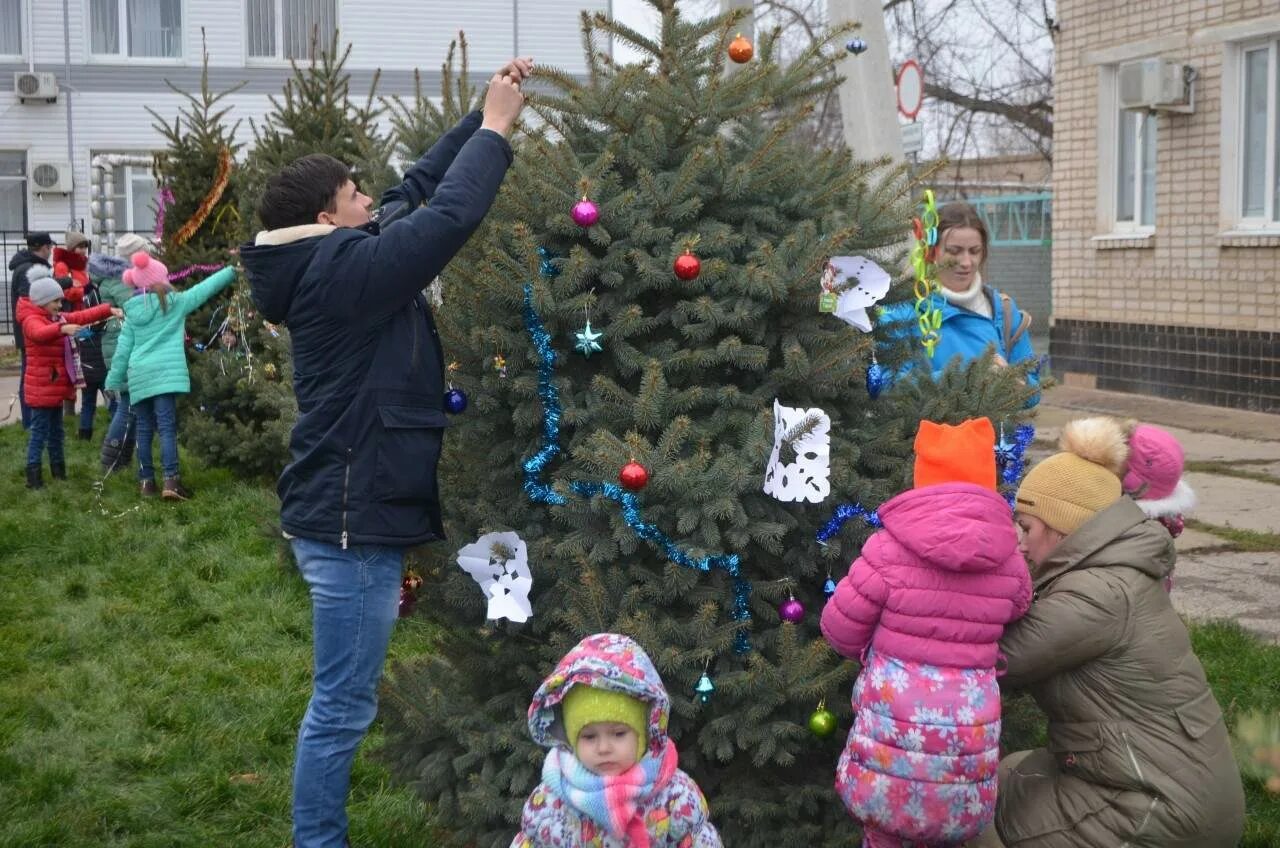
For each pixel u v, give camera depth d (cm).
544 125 343
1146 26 1327
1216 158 1252
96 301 1177
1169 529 348
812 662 309
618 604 318
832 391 332
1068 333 1477
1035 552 318
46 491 906
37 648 564
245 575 670
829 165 352
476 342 328
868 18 777
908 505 290
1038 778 317
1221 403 1263
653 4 352
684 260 312
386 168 393
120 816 402
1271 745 411
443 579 346
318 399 312
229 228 945
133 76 2177
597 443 310
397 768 356
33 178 2161
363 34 2169
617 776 268
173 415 862
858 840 319
